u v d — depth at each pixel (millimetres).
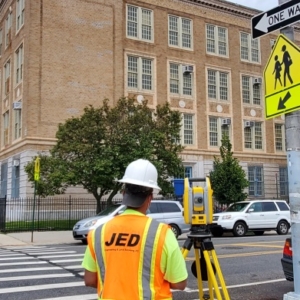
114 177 20484
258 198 34906
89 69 28875
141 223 2631
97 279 2744
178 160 22719
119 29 30453
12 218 27484
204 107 33312
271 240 18016
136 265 2523
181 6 33375
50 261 11477
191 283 8367
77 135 21234
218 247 14828
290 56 5156
